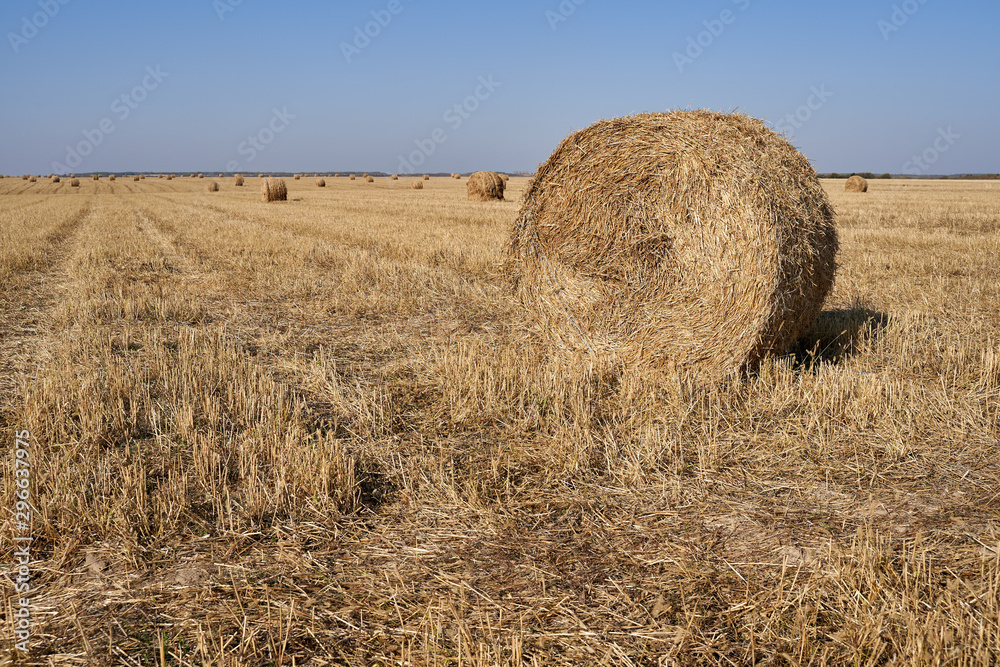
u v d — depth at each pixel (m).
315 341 8.23
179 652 2.95
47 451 4.82
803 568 3.49
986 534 3.75
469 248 14.86
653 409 5.72
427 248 15.01
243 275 12.73
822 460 4.77
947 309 9.09
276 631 3.10
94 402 5.54
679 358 6.66
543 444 5.11
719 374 6.43
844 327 8.05
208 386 6.23
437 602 3.28
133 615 3.22
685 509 4.17
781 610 3.13
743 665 2.85
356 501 4.21
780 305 6.27
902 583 3.25
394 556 3.71
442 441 5.23
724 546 3.76
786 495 4.32
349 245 16.50
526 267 7.90
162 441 5.13
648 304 6.90
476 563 3.63
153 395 6.16
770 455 4.87
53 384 5.85
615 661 2.88
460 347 7.31
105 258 14.66
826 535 3.82
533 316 7.85
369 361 7.39
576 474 4.63
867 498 4.24
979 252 13.91
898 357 7.02
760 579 3.43
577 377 6.44
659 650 2.95
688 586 3.39
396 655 2.93
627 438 5.20
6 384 6.31
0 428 5.25
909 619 2.89
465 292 10.76
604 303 7.23
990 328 8.00
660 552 3.71
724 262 6.36
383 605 3.28
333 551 3.76
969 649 2.73
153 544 3.79
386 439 5.26
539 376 6.47
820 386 5.90
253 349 7.89
